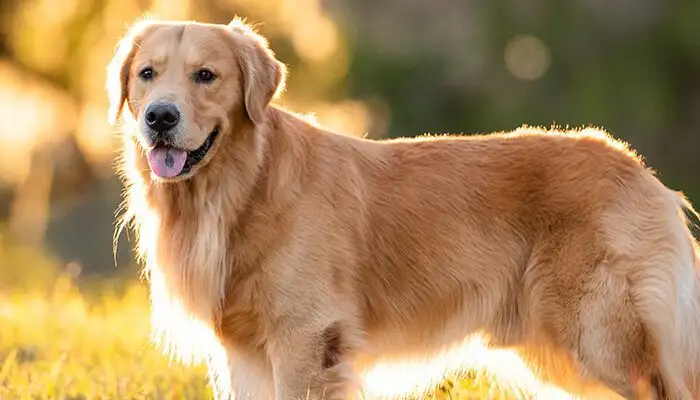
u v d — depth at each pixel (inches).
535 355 404.2
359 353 386.6
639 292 380.8
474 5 1750.7
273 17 948.6
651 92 1668.3
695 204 1675.7
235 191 377.7
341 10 1731.1
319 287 377.7
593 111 1656.0
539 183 397.7
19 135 1128.2
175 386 462.3
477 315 401.1
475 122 1712.6
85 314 684.1
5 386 470.9
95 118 1029.8
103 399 449.1
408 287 397.7
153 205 393.1
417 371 412.2
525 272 395.9
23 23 936.9
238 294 379.2
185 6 896.3
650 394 381.4
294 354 376.5
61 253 1317.7
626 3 1708.9
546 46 1713.8
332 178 390.0
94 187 1266.0
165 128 366.9
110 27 918.4
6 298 808.3
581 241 386.6
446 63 1710.1
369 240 393.7
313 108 1020.5
